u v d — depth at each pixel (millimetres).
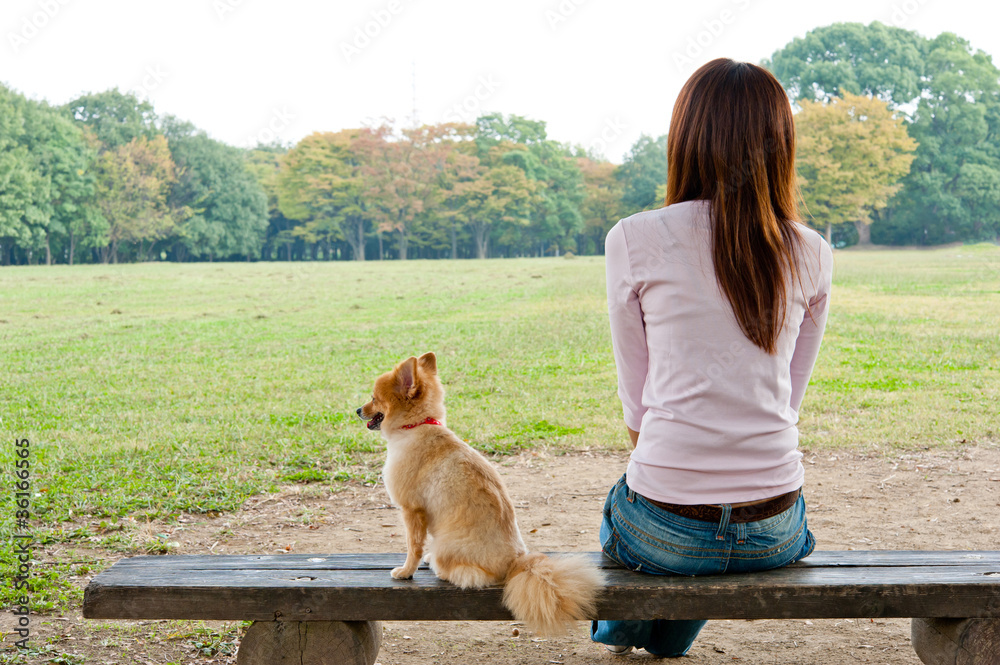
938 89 67188
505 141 74438
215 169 71312
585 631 3496
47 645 3221
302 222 84688
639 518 2203
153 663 3127
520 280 29578
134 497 5379
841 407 8445
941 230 68562
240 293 25469
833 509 5234
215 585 2236
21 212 54750
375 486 5883
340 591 2236
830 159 59062
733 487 2061
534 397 9242
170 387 10117
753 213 2002
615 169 76062
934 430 7281
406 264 46875
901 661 3115
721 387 2014
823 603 2184
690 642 2922
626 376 2219
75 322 17594
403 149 71375
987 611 2209
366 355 12844
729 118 2045
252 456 6629
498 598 2240
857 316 16172
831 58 70625
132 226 63219
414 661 3189
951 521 4938
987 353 11695
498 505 2332
